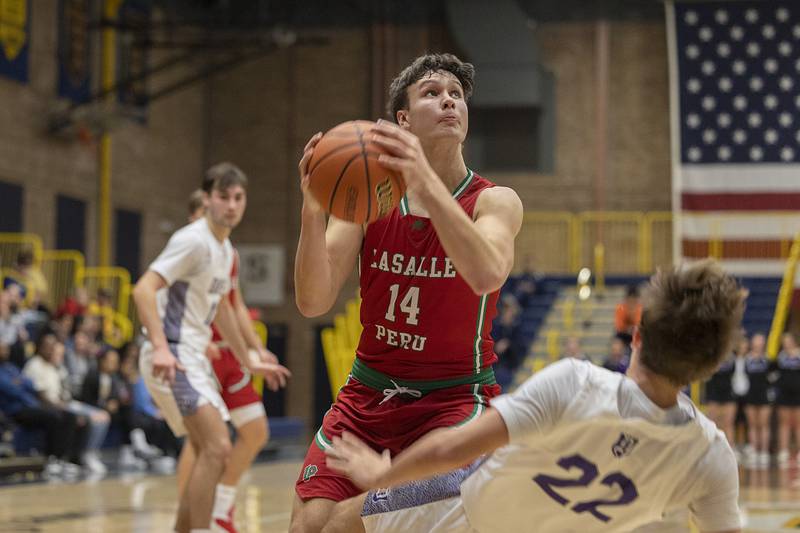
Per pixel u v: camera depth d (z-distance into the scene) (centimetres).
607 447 440
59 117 3250
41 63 3241
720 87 3741
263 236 4147
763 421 2661
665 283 433
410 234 577
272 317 4100
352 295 4003
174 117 3975
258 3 4062
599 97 3962
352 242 603
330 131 516
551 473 451
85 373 2264
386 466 457
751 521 1359
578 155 3969
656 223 3897
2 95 3066
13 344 2120
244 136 4178
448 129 574
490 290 496
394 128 495
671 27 3784
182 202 4028
